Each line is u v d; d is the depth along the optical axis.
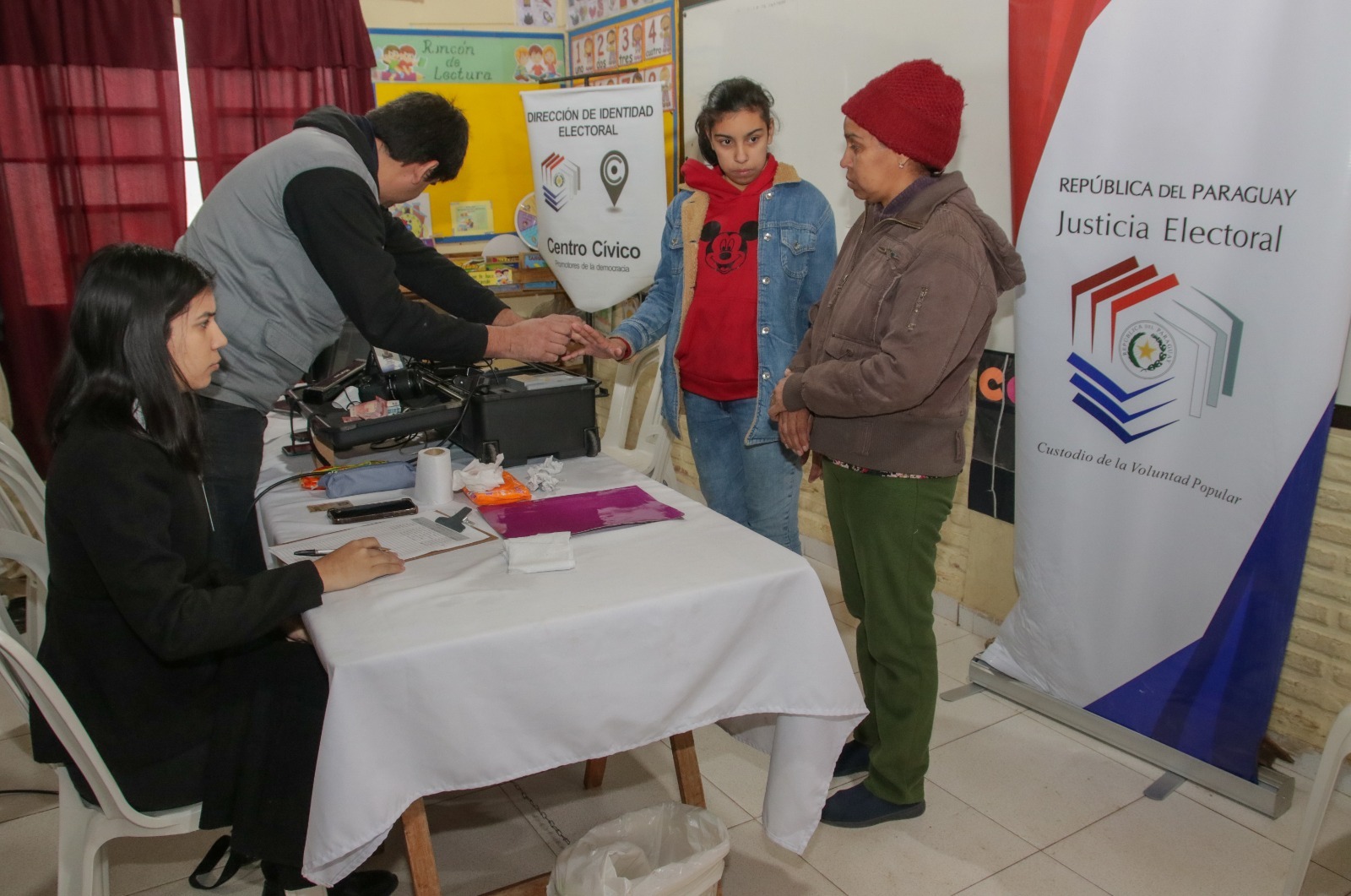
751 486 2.37
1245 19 1.75
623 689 1.30
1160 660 2.12
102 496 1.23
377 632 1.20
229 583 1.52
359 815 1.15
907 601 1.76
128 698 1.34
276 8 3.54
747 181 2.26
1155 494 2.05
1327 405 1.79
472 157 3.97
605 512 1.63
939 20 2.49
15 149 3.23
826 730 1.50
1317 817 1.51
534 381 2.00
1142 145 1.94
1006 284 1.69
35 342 3.39
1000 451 2.60
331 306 1.87
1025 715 2.36
